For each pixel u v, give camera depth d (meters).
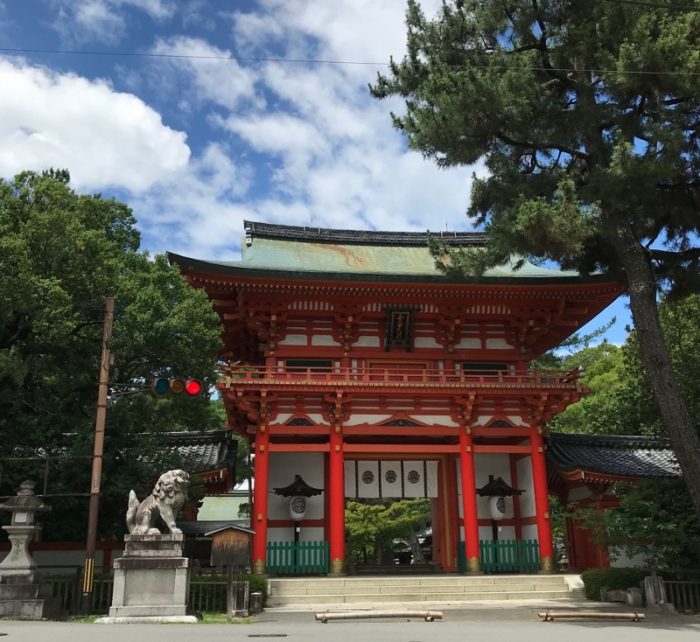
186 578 16.36
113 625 14.83
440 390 27.17
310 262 30.91
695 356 27.72
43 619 16.36
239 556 17.30
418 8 24.47
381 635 13.45
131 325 19.56
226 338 31.41
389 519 45.94
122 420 21.02
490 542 26.91
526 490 29.00
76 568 22.80
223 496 48.19
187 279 26.62
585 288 28.56
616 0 18.56
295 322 29.59
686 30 19.36
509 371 29.81
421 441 29.16
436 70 22.20
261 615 18.55
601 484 27.52
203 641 11.80
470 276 23.58
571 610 19.62
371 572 28.22
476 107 21.06
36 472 20.28
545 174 22.59
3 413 20.53
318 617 16.70
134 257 22.47
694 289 24.89
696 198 23.72
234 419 28.83
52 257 19.47
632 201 20.69
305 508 27.86
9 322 19.28
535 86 21.23
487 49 24.19
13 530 17.50
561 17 22.47
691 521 21.36
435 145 22.45
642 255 22.61
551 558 26.42
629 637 13.51
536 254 20.50
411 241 35.62
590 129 21.69
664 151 20.19
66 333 19.05
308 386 26.52
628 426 35.66
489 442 29.77
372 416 27.55
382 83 25.11
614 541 22.72
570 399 27.94
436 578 23.86
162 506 16.95
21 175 20.84
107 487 20.84
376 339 29.94
